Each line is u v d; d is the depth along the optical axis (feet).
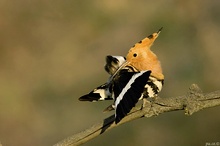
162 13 54.54
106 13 55.88
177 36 52.80
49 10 56.65
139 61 25.08
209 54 50.29
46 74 54.39
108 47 55.11
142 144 43.65
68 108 50.44
